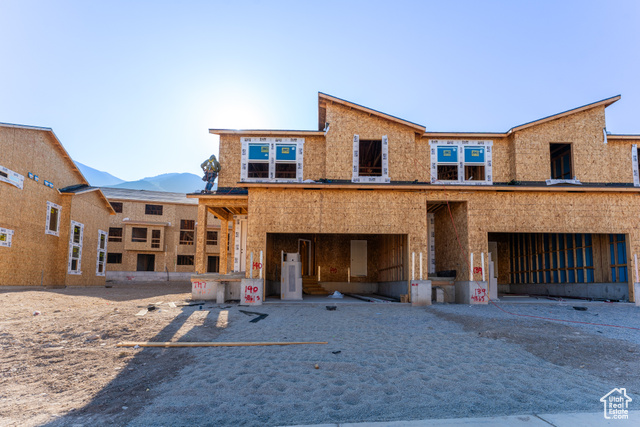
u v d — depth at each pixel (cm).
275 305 1497
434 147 1894
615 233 1554
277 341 889
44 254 2162
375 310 1382
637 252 1521
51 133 2145
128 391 586
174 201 4119
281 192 1556
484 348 820
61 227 2336
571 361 725
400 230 1547
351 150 1836
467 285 1544
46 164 2175
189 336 928
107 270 3903
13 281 1886
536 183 1822
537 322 1081
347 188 1550
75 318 1105
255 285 1506
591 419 468
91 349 812
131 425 465
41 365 712
